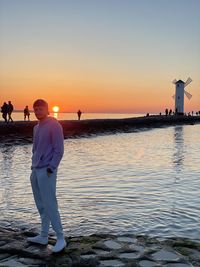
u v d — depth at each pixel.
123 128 63.50
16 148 29.91
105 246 7.11
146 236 7.92
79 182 15.61
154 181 15.98
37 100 7.07
